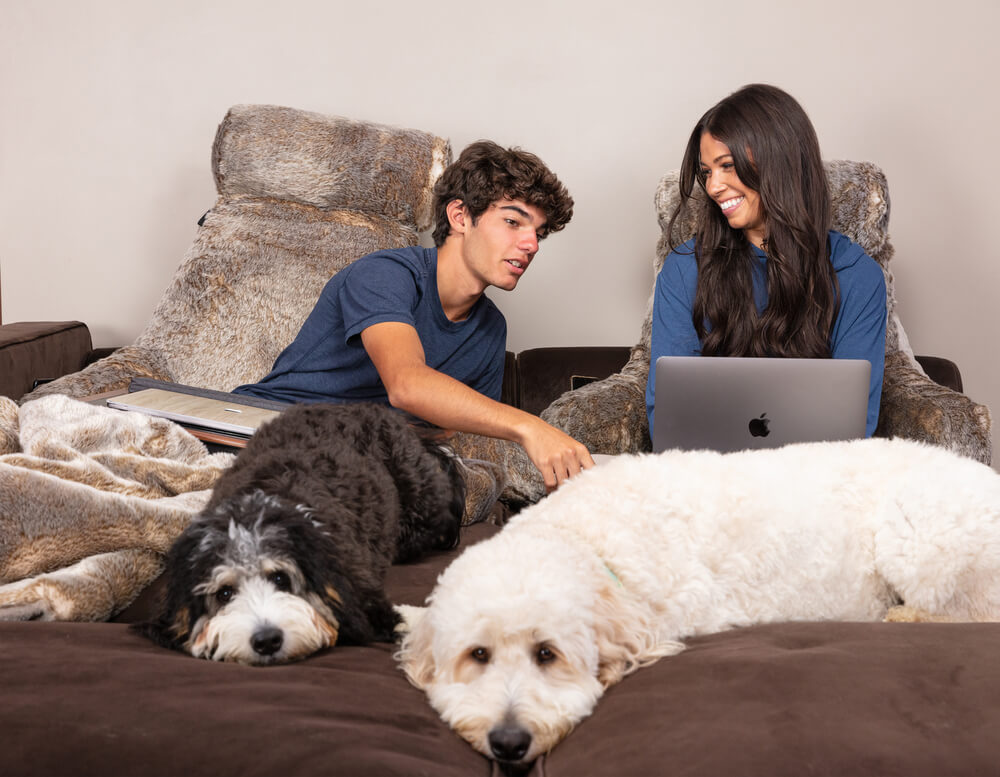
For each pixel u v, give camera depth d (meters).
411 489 2.06
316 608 1.40
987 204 3.96
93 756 1.01
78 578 1.58
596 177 3.98
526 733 1.13
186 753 1.01
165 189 4.01
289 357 2.69
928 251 3.99
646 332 3.50
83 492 1.66
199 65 3.94
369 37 3.92
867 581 1.66
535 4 3.90
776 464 1.66
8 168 4.01
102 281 4.07
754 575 1.51
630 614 1.32
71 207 4.04
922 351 4.06
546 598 1.22
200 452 2.16
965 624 1.35
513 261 2.46
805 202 2.67
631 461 1.65
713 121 2.72
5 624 1.38
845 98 3.89
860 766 0.97
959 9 3.85
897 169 3.94
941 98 3.89
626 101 3.93
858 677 1.14
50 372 3.30
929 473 1.62
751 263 2.79
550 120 3.95
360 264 2.54
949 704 1.08
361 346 2.52
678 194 3.46
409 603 1.76
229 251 3.40
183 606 1.36
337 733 1.04
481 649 1.23
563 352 3.76
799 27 3.87
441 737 1.15
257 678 1.21
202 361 3.26
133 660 1.23
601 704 1.24
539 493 2.82
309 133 3.49
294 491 1.63
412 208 3.57
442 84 3.95
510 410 1.92
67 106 3.98
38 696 1.12
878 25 3.86
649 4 3.88
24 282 4.07
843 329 2.77
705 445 2.01
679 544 1.47
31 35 3.94
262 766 0.99
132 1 3.91
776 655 1.22
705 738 1.03
